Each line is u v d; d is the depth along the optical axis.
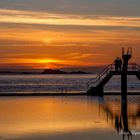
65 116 34.78
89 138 25.41
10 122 31.11
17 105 43.44
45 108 40.59
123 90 58.50
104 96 57.50
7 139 24.73
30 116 34.62
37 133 26.70
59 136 25.86
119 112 38.25
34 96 56.72
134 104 46.19
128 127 29.56
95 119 33.22
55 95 58.03
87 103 46.59
